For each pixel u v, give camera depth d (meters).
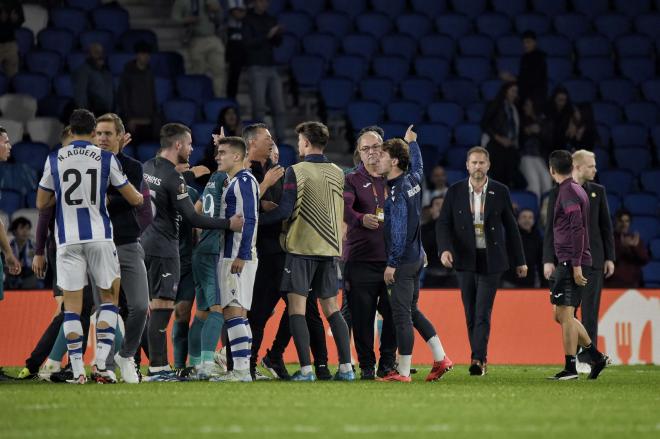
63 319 34.06
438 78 76.81
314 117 75.38
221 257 33.72
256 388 30.88
